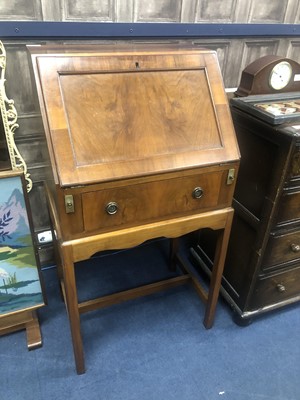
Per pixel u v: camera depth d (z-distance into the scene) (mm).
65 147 840
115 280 1654
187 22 1397
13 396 1171
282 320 1496
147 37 1352
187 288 1633
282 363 1321
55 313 1471
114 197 922
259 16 1515
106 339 1382
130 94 917
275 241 1242
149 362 1305
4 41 1164
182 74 976
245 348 1371
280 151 1074
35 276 1265
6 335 1374
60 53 875
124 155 896
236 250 1397
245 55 1587
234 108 1256
